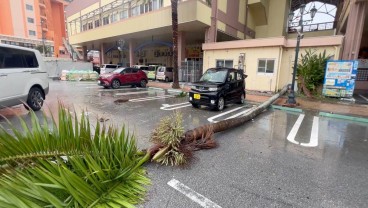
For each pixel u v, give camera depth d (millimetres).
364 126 6133
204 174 3066
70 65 21625
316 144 4516
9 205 1591
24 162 2006
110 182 2312
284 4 20078
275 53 12500
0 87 5449
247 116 6191
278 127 5770
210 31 15562
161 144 3359
